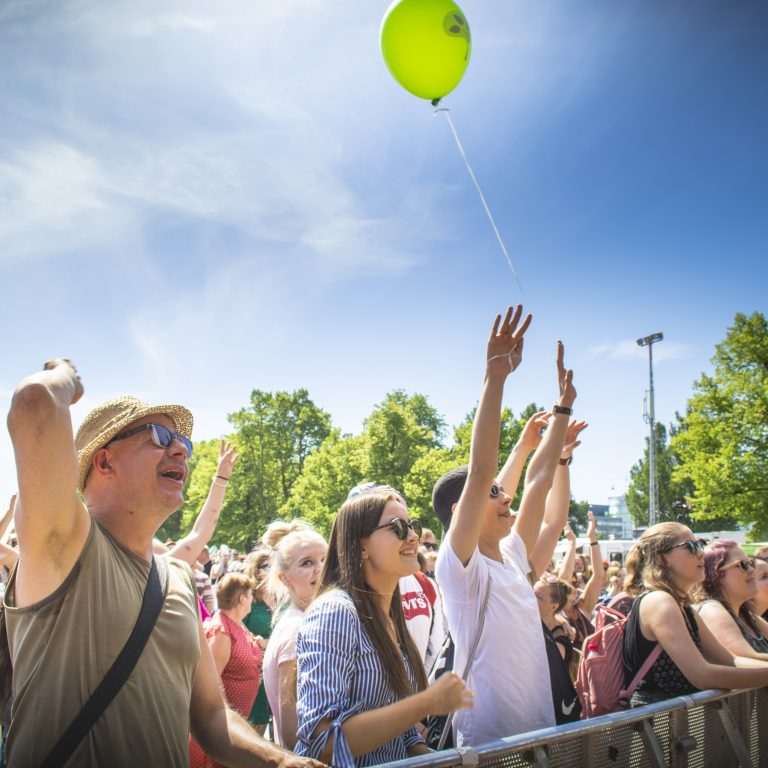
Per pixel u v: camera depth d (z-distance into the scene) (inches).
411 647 95.9
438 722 111.0
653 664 116.2
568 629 176.6
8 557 143.6
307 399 2202.3
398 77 148.6
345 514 91.4
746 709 121.0
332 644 78.0
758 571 168.1
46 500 59.4
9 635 65.9
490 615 102.0
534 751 86.7
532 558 139.4
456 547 101.2
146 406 76.9
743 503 986.7
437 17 139.5
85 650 64.1
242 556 460.1
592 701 120.6
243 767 73.6
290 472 2118.6
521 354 109.0
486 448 102.2
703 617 135.2
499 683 99.0
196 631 76.8
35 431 58.1
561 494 148.0
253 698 164.1
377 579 89.2
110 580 67.5
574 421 151.4
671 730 105.0
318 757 71.3
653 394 1109.7
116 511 73.0
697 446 1032.8
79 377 65.9
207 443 2218.3
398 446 1492.4
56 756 61.9
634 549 132.4
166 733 68.2
